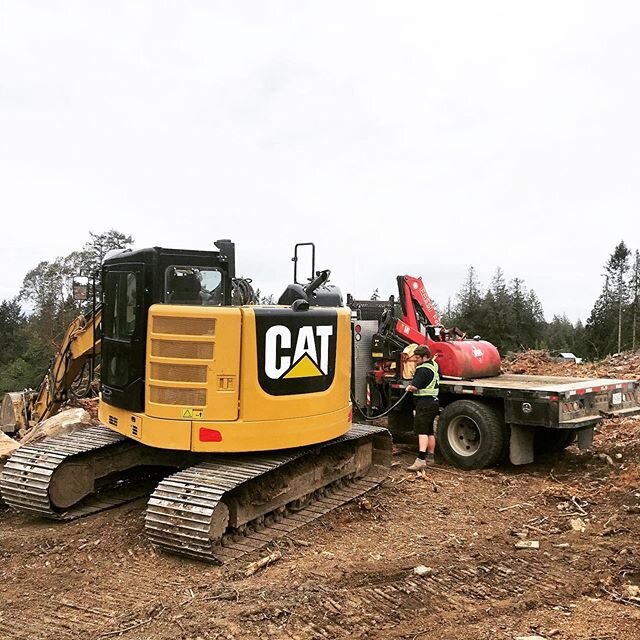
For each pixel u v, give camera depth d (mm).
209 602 4820
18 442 8734
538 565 5754
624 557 5809
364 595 5027
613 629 4508
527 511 7414
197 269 6664
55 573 5555
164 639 4309
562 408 8633
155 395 6281
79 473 7023
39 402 10484
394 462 9578
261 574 5449
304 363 6676
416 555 5914
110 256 7168
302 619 4590
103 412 7250
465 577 5438
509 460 9438
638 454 9469
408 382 10430
